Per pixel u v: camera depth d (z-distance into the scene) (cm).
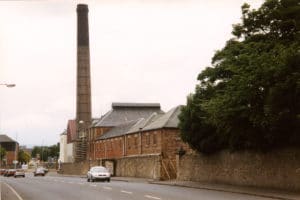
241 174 3681
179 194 2802
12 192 3266
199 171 4481
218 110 3175
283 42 3045
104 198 2498
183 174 4853
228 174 3900
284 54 2733
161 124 6256
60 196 2752
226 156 3934
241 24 3475
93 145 9569
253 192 2880
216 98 3378
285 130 2950
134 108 10031
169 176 5478
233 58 3288
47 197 2695
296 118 2780
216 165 4128
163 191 3133
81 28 10075
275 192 2862
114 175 7288
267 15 3294
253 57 2952
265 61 2830
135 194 2805
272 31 3247
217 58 3803
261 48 3089
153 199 2378
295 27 3064
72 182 5062
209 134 4081
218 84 3862
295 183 2980
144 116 9900
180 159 4941
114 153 8194
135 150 7100
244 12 3425
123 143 7675
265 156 3331
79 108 10075
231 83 3073
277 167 3183
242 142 3494
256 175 3456
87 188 3619
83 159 10062
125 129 8012
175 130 6172
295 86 2694
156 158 5653
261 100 2947
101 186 3959
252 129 3195
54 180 5900
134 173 6475
